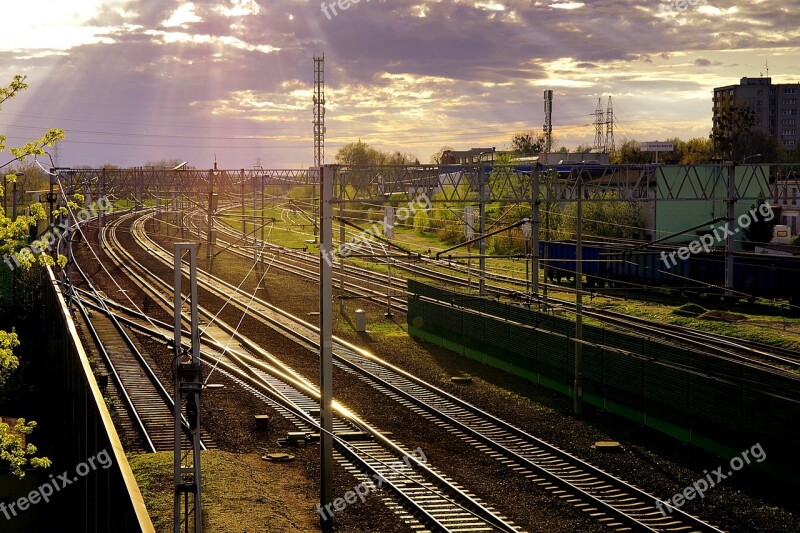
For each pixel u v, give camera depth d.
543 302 33.00
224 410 29.38
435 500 21.06
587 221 63.62
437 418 28.88
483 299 40.44
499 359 36.84
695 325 45.44
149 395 31.28
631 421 28.78
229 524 18.83
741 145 133.25
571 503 21.02
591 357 30.98
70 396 28.64
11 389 35.16
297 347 40.75
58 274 59.12
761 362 35.50
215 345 40.66
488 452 25.19
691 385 26.03
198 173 63.31
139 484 21.08
